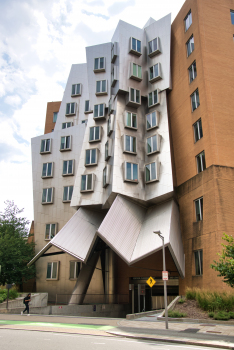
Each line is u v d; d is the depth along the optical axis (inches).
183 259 1074.1
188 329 609.0
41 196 1621.6
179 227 1126.4
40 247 1534.2
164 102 1278.3
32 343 408.5
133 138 1258.0
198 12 1168.2
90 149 1382.9
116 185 1158.3
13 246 1363.2
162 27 1384.1
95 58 1525.6
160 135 1232.2
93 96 1482.5
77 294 1198.3
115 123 1255.5
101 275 1460.4
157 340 489.7
